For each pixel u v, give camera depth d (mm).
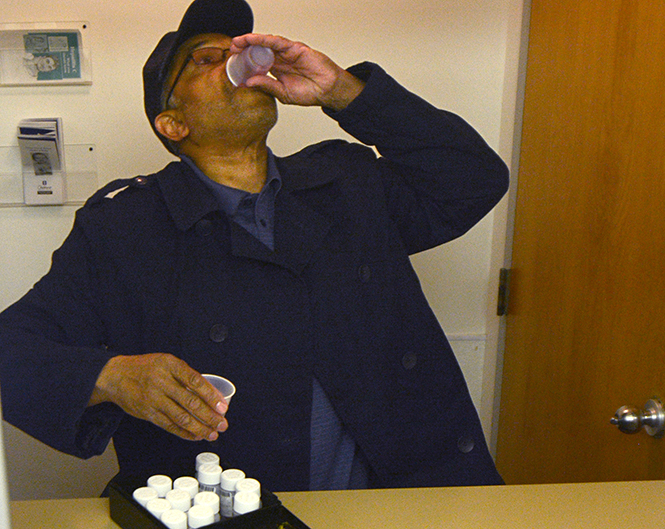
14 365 780
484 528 701
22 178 1439
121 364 754
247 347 881
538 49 1491
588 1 1264
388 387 969
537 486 785
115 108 1452
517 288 1617
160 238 904
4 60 1389
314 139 1532
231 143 909
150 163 1486
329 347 906
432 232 1046
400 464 958
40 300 888
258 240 906
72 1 1396
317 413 918
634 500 760
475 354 1740
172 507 647
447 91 1569
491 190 981
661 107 1016
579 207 1301
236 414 877
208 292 881
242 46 840
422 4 1513
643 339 1063
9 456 1529
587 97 1266
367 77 936
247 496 650
